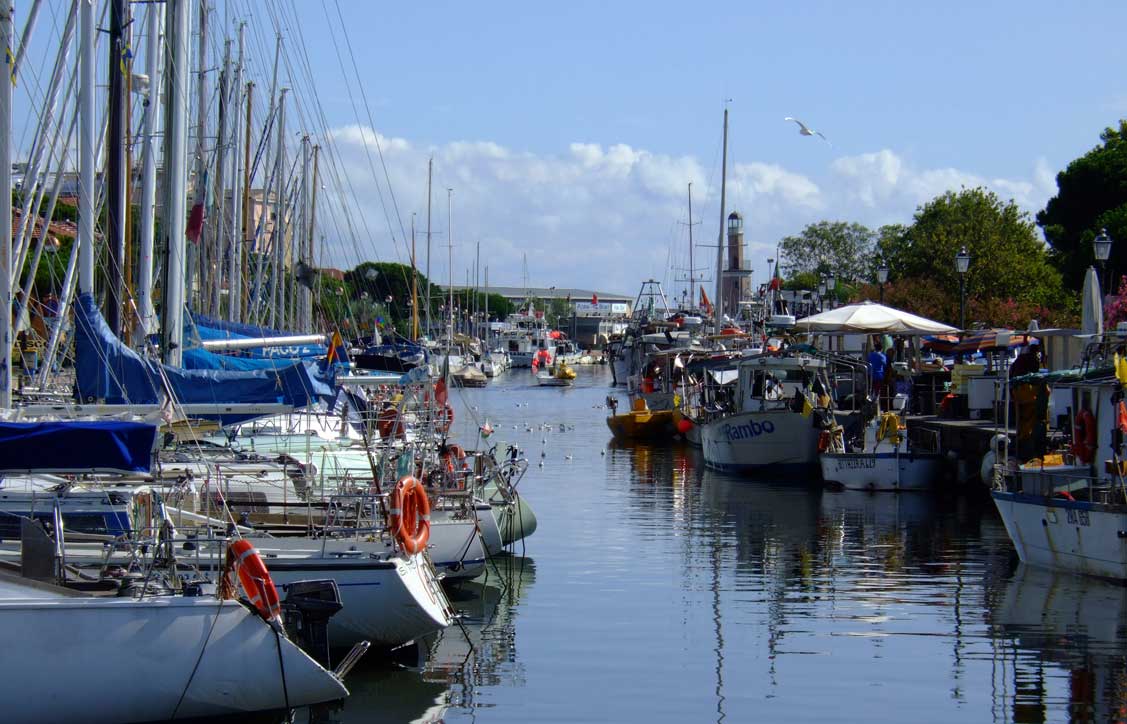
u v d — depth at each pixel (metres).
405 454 18.89
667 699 13.90
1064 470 21.17
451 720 13.12
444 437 22.66
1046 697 13.88
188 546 14.70
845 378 39.19
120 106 20.95
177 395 17.77
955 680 14.54
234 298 36.88
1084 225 62.19
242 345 24.34
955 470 31.47
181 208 22.16
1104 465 20.22
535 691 14.23
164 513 13.88
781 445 36.03
